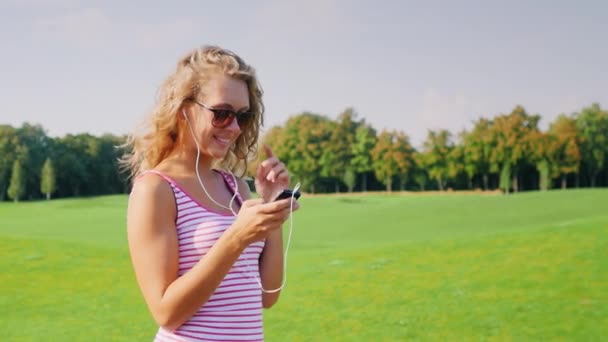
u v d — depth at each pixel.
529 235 14.56
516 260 12.54
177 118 2.60
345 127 105.94
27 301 11.78
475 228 25.08
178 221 2.50
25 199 97.31
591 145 88.69
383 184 104.06
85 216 37.28
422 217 29.14
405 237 23.75
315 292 11.42
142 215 2.44
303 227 28.66
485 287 10.91
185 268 2.49
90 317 10.46
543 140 86.88
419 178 96.50
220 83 2.54
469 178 94.44
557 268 11.62
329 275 12.77
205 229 2.50
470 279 11.52
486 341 8.22
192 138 2.62
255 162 2.87
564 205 29.50
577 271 11.31
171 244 2.45
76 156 99.81
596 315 9.00
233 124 2.57
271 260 2.82
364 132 100.75
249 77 2.63
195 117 2.56
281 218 2.22
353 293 11.21
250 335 2.54
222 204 2.68
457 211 29.95
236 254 2.25
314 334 8.91
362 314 9.82
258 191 2.73
